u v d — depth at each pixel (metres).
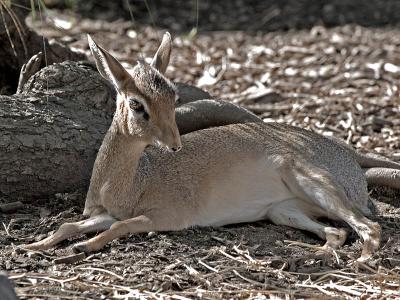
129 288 8.97
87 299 8.66
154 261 9.76
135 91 9.91
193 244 10.33
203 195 10.90
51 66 12.09
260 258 10.01
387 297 9.12
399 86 17.12
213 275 9.42
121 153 10.36
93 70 12.75
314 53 19.58
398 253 10.27
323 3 24.06
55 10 22.05
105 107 12.09
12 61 13.80
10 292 7.77
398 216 11.56
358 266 9.80
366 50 19.67
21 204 11.17
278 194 11.21
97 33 20.52
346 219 10.56
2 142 11.02
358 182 11.41
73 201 11.35
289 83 17.45
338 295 9.13
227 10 23.56
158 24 22.08
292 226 11.08
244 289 9.12
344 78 17.69
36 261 9.67
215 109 12.38
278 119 15.26
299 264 9.91
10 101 11.48
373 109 15.76
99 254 9.94
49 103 11.69
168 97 9.91
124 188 10.52
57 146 11.30
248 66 18.64
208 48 20.09
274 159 11.16
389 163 12.41
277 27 22.11
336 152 11.40
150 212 10.59
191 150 11.05
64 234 10.24
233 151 11.16
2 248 10.05
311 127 14.81
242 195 11.11
